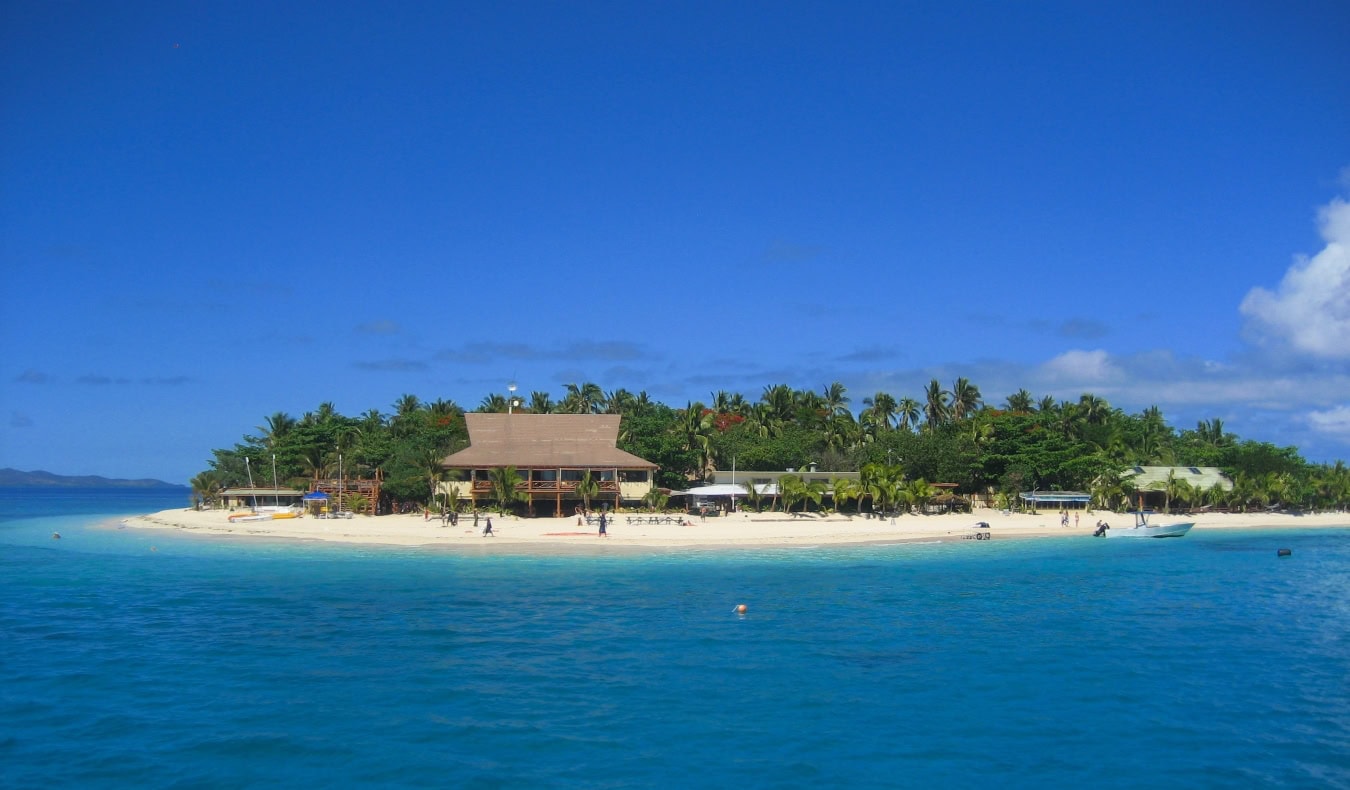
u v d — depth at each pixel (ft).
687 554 187.73
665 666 89.15
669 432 319.68
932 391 407.64
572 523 237.66
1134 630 107.65
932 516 273.95
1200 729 70.90
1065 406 389.19
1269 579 156.04
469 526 230.89
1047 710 75.51
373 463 314.55
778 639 101.71
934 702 77.56
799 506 279.49
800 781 60.49
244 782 59.82
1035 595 135.13
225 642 99.25
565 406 408.26
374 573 156.97
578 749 65.98
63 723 71.26
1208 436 451.94
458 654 93.81
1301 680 84.94
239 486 332.80
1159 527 247.70
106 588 138.62
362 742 67.21
